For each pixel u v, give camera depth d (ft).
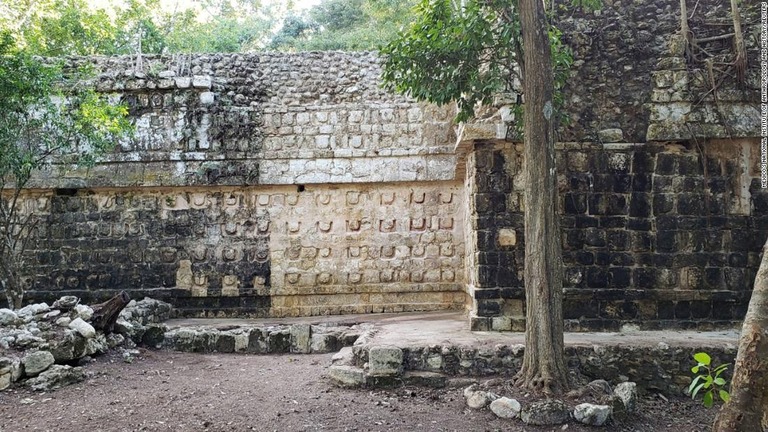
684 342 22.24
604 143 25.82
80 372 21.09
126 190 35.06
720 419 11.67
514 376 19.60
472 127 25.46
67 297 24.76
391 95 35.24
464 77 21.90
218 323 31.50
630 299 25.18
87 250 34.73
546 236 19.01
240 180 34.55
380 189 35.42
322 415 17.92
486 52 24.08
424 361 21.40
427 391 20.34
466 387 20.27
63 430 16.11
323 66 36.04
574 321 25.23
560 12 26.71
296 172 34.76
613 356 21.50
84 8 54.13
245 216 35.27
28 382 19.84
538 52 19.19
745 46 25.77
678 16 26.48
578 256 25.46
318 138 35.06
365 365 21.35
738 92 25.27
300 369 24.06
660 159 25.73
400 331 26.03
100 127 31.14
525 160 19.42
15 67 27.09
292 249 35.14
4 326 22.29
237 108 35.01
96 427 16.38
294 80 35.86
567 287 25.36
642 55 26.23
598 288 25.32
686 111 25.46
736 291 25.00
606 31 26.53
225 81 35.42
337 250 35.22
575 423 17.44
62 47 53.93
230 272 34.91
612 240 25.52
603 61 26.35
